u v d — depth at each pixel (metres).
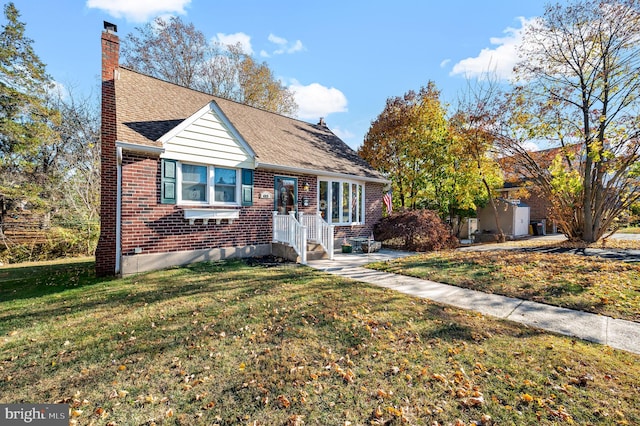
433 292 6.14
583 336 4.02
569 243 12.67
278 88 28.25
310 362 3.39
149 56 22.28
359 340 3.92
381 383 2.99
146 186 7.71
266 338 3.99
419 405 2.67
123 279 7.05
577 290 5.75
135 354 3.57
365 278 7.37
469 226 22.59
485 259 8.77
